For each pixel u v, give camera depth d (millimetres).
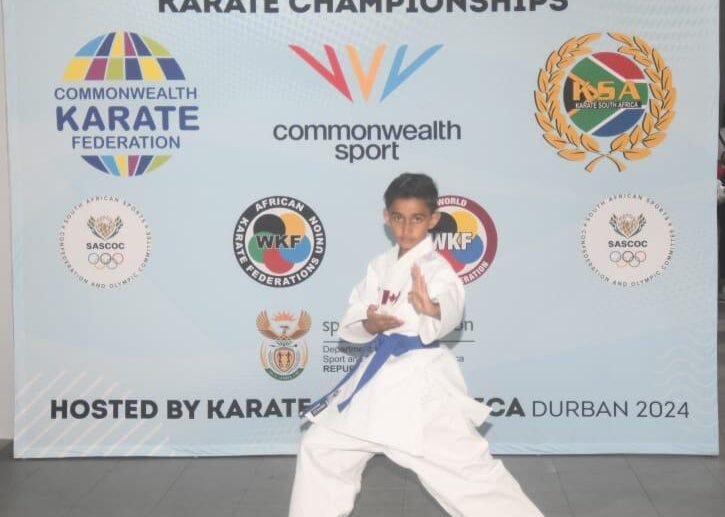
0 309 6598
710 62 6051
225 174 6137
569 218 6137
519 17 6031
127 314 6227
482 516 4586
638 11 6023
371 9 6043
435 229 6148
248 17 6055
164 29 6062
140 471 6133
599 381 6250
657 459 6270
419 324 4617
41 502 5648
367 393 4637
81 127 6113
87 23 6055
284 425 6316
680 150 6102
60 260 6184
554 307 6199
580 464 6191
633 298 6188
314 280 6203
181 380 6273
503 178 6117
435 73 6070
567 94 6066
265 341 6246
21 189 6133
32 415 6297
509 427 6281
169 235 6172
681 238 6148
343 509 4656
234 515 5445
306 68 6082
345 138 6113
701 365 6230
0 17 6340
